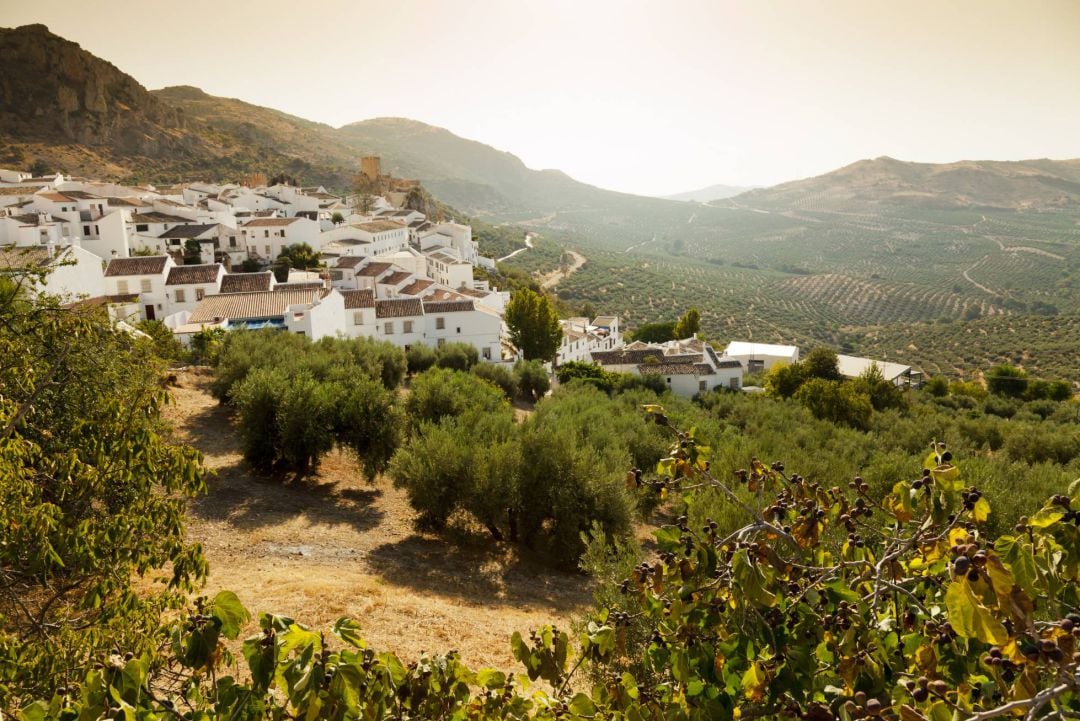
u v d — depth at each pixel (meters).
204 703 4.10
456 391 27.17
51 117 151.62
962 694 3.32
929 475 4.04
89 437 6.91
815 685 4.15
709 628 4.23
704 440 4.69
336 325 48.47
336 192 176.12
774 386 59.06
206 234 73.56
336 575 15.55
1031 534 3.59
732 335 132.25
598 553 11.22
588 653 5.11
